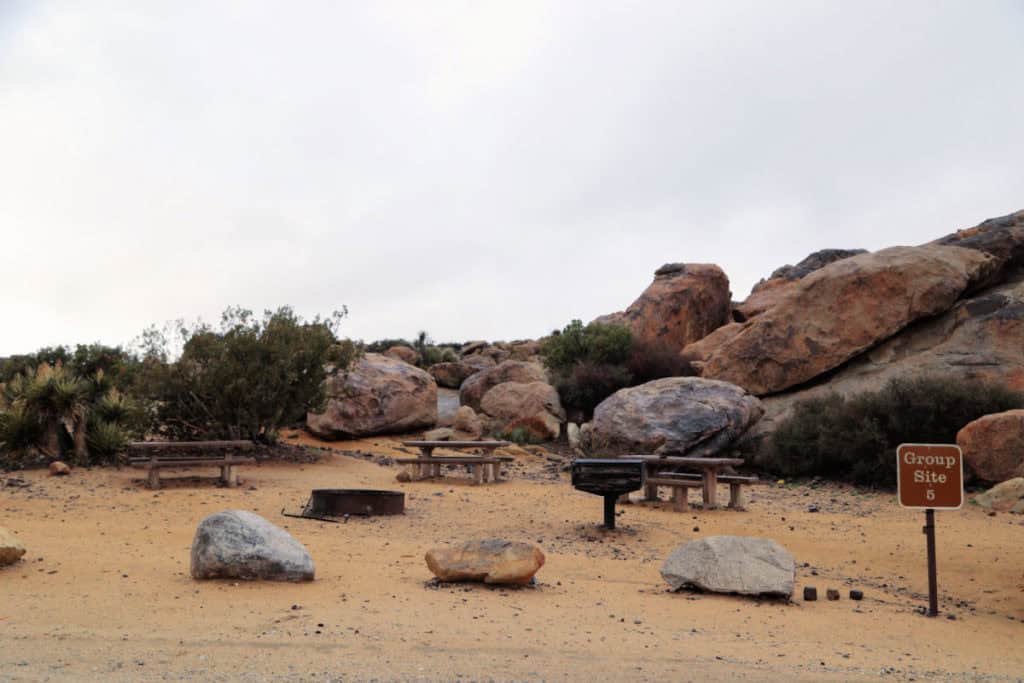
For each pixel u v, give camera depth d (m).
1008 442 16.11
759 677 5.63
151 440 20.11
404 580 8.96
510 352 41.59
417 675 5.34
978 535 12.83
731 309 40.38
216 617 7.00
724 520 14.27
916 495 9.06
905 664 6.46
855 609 8.80
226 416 19.56
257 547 8.57
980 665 6.66
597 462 12.92
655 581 9.85
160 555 10.01
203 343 19.66
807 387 24.59
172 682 5.00
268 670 5.36
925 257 23.98
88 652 5.78
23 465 16.89
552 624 7.21
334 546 11.01
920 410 18.30
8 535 9.10
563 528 13.28
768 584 8.80
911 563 11.30
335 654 5.86
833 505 15.91
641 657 6.14
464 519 13.75
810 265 40.88
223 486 16.03
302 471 18.64
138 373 19.89
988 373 21.45
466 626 6.93
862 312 24.02
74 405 17.55
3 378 26.42
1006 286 24.94
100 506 13.52
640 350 31.12
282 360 19.94
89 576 8.64
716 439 20.00
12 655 5.64
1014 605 9.43
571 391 28.84
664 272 39.53
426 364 43.88
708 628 7.43
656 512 15.01
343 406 25.03
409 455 23.44
